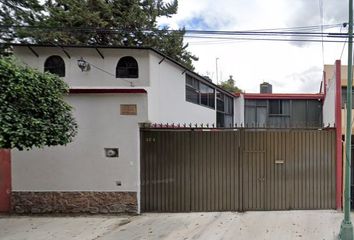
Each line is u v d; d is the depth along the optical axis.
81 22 22.23
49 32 20.77
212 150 11.41
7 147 8.33
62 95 10.13
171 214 11.11
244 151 11.40
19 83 8.35
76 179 11.35
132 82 13.63
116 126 11.27
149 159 11.40
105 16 23.67
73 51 14.00
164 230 9.52
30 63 14.12
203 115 20.03
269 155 11.38
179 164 11.41
